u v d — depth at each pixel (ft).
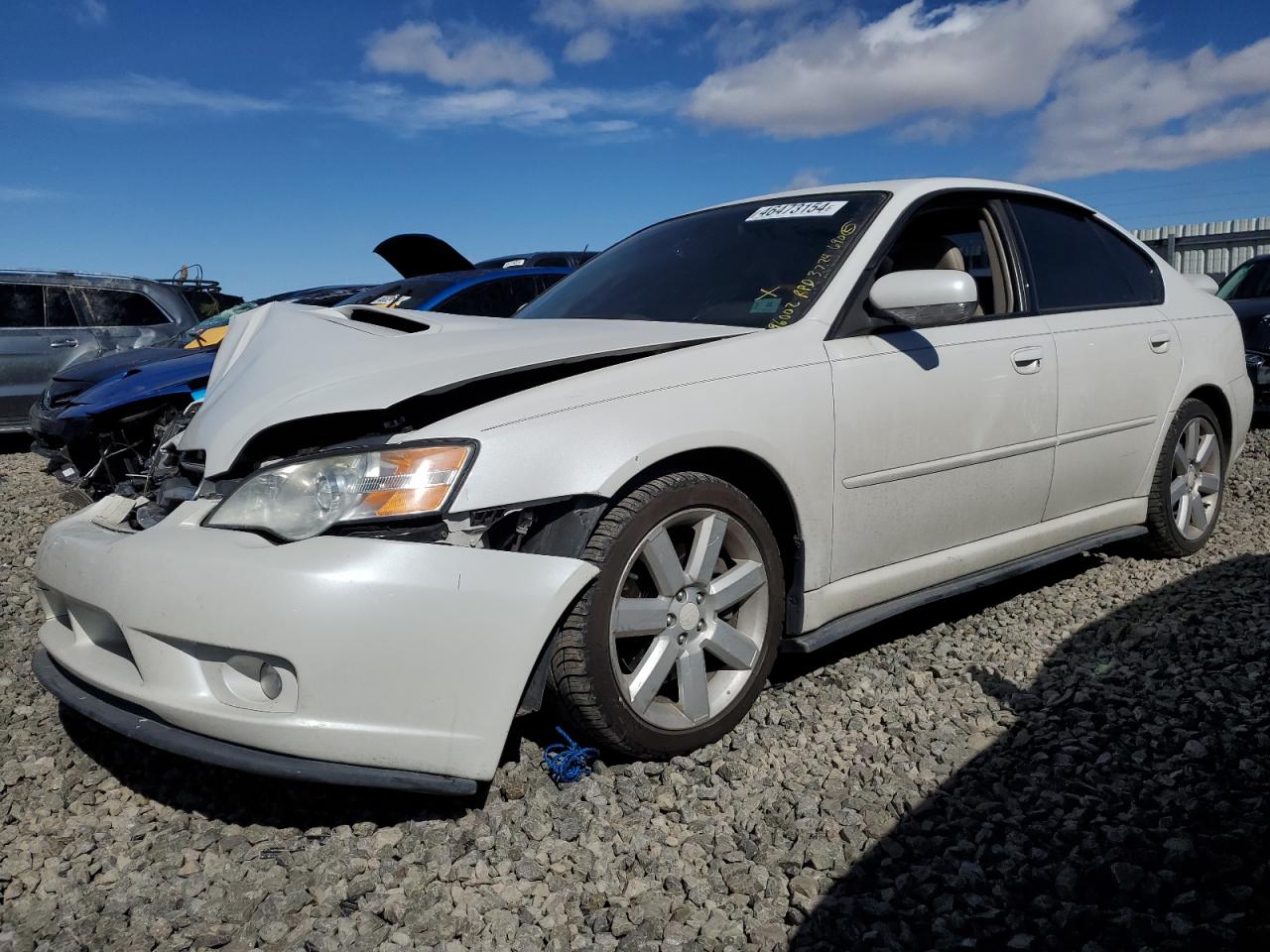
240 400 9.05
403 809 8.35
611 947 6.68
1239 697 9.74
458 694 7.60
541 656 7.99
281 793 8.73
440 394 8.27
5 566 17.21
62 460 24.80
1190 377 14.05
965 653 11.30
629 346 9.21
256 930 6.95
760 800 8.31
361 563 7.50
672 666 8.92
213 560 7.67
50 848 8.17
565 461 8.09
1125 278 13.96
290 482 7.92
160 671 7.90
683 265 11.66
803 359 9.71
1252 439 25.75
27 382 35.14
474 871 7.47
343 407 8.21
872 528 10.27
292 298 33.60
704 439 8.76
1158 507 13.91
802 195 12.22
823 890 7.13
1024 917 6.72
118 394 20.97
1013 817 7.87
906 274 9.96
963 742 9.19
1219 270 59.88
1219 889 6.85
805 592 9.78
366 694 7.47
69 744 10.03
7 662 12.34
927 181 11.84
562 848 7.73
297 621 7.38
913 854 7.51
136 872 7.70
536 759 8.91
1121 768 8.54
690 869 7.47
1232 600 12.48
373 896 7.25
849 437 9.89
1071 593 13.23
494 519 7.93
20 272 35.88
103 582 8.21
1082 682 10.27
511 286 24.63
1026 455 11.71
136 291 37.40
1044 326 12.10
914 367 10.49
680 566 8.82
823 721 9.71
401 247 29.37
